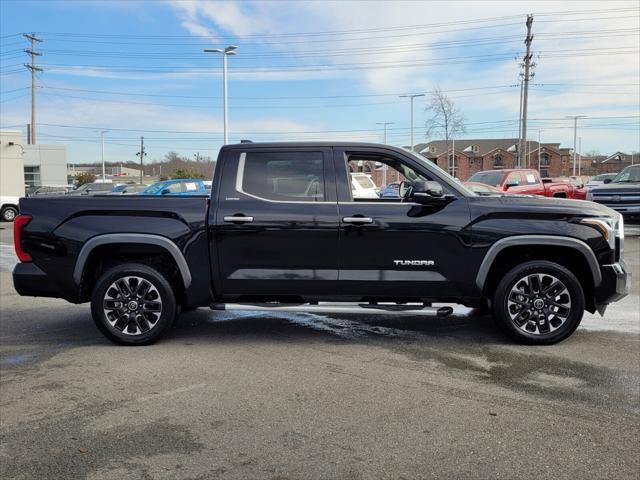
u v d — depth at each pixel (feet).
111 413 12.39
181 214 17.04
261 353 16.72
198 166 249.96
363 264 16.79
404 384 14.03
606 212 16.89
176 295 18.13
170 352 16.85
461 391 13.53
